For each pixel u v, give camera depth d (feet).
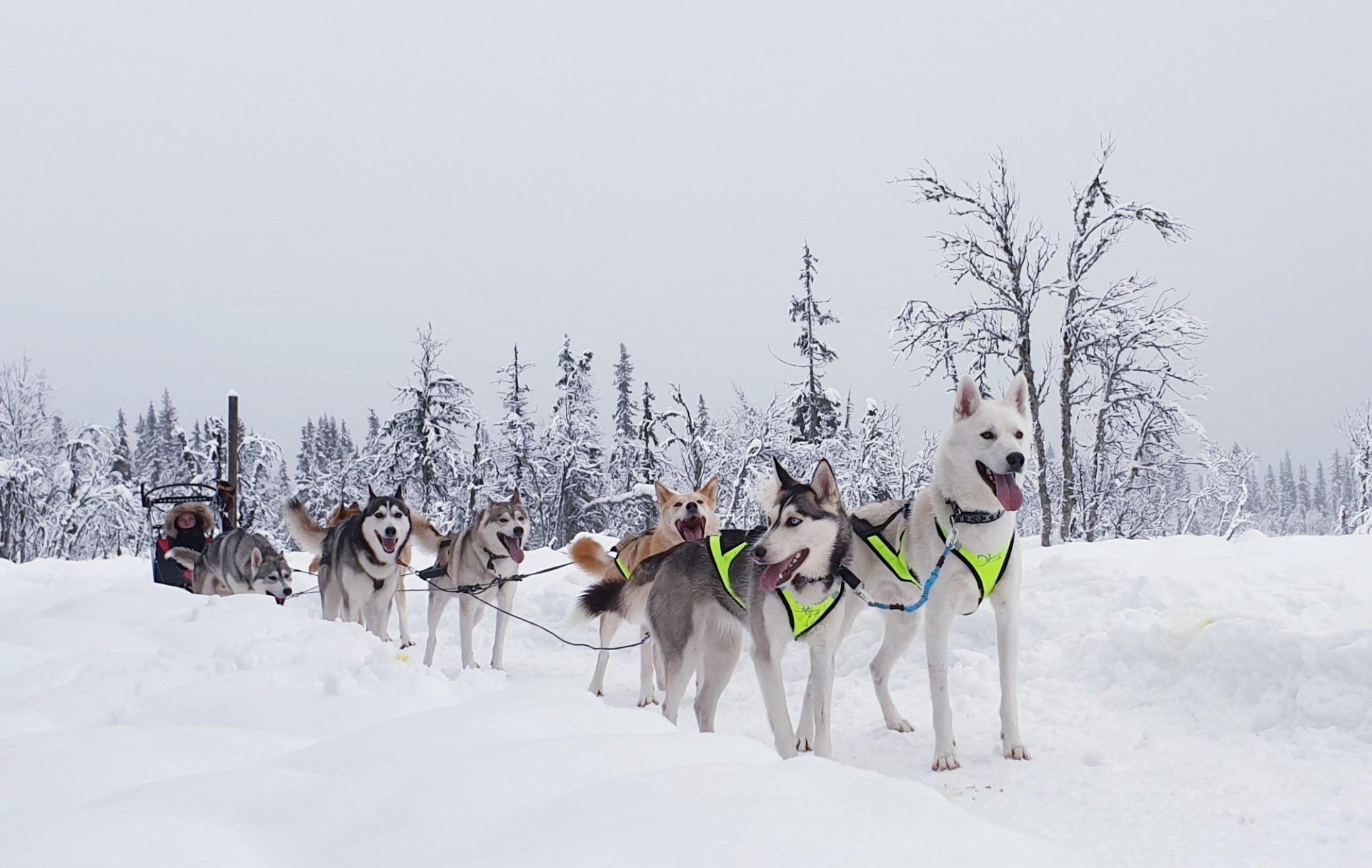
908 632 19.63
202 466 125.49
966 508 17.58
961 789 15.55
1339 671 16.34
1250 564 24.76
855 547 18.80
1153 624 20.01
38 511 102.89
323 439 205.46
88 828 7.72
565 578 41.37
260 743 11.85
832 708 21.63
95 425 111.24
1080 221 70.13
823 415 88.33
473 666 29.43
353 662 17.88
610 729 11.89
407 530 29.66
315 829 8.19
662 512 27.40
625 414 128.16
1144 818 13.50
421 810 8.29
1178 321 65.72
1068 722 18.40
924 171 71.05
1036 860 7.34
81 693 15.29
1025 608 23.72
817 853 7.06
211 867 7.20
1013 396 18.25
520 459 109.40
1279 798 13.67
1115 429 70.79
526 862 6.98
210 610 23.62
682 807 7.91
